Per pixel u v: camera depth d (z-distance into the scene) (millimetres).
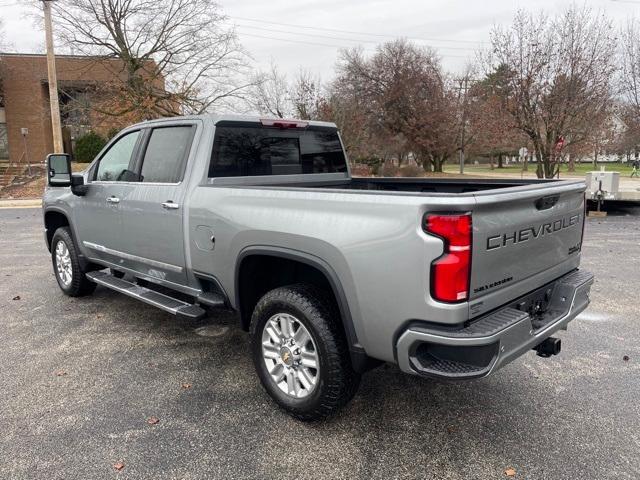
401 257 2521
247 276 3512
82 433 3066
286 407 3191
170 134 4184
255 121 4121
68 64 31359
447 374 2471
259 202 3264
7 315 5281
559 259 3297
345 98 35250
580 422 3172
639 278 6715
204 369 3973
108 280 4949
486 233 2529
